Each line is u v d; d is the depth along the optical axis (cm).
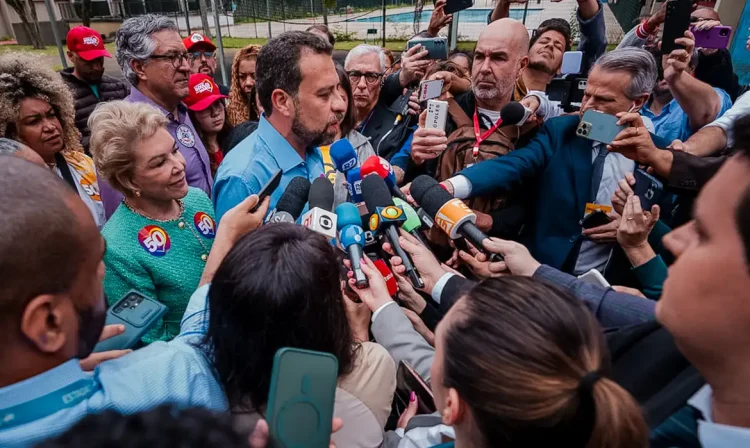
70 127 230
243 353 87
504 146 228
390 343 130
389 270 147
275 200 176
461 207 154
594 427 64
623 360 94
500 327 72
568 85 291
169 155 158
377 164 171
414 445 108
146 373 80
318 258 92
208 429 46
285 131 177
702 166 161
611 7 797
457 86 302
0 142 177
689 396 77
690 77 256
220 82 878
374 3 809
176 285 164
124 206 165
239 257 90
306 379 69
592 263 204
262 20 873
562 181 201
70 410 68
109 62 948
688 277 62
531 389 67
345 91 260
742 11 483
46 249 64
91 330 75
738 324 59
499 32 227
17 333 64
